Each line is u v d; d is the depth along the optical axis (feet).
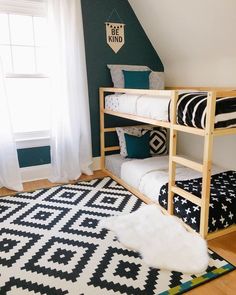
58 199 9.14
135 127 11.73
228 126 6.26
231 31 8.21
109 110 10.92
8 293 5.18
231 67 9.12
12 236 7.04
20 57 10.19
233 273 5.69
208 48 9.54
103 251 6.40
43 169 11.02
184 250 6.29
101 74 11.41
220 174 8.99
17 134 10.46
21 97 10.62
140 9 10.92
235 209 7.00
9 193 9.65
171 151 7.36
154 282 5.43
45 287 5.32
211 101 5.88
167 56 11.84
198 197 6.84
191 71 10.94
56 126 10.19
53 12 9.46
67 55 9.98
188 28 9.53
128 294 5.14
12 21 9.78
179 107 6.87
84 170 11.32
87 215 8.07
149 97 8.59
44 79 10.69
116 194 9.49
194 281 5.44
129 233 6.98
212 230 6.79
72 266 5.90
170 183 7.52
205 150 6.22
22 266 5.90
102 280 5.49
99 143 12.00
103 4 10.82
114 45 11.37
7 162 9.84
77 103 10.52
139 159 10.74
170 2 9.20
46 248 6.53
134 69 11.51
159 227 7.22
